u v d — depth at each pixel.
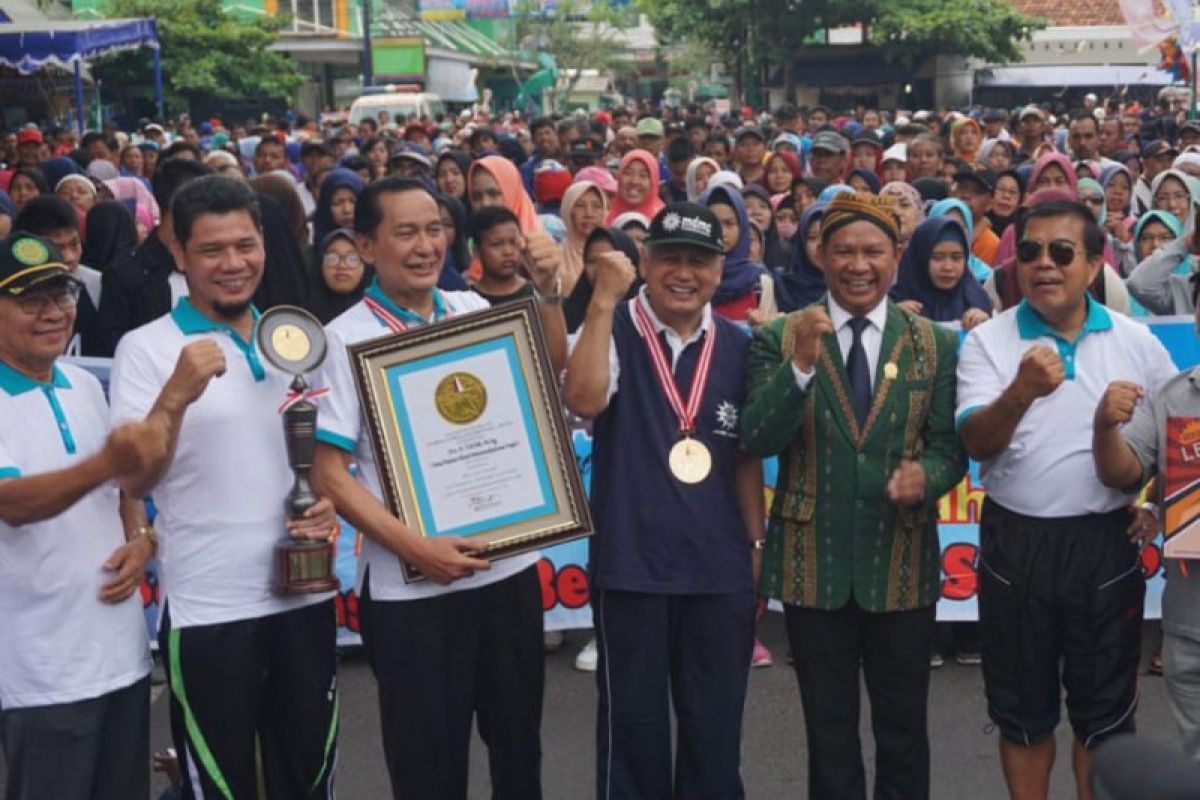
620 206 10.46
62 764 3.89
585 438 6.48
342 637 6.65
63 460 3.88
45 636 3.84
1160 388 4.25
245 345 4.08
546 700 6.21
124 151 16.73
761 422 4.16
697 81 64.88
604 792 4.39
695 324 4.40
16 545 3.79
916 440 4.36
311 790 4.23
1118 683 4.44
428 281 4.21
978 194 9.32
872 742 5.78
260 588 4.04
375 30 49.81
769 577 4.43
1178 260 7.27
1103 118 23.00
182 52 34.66
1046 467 4.35
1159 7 26.27
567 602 6.63
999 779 5.37
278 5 46.19
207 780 4.07
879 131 21.59
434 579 4.08
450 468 4.14
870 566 4.31
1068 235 4.27
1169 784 1.50
